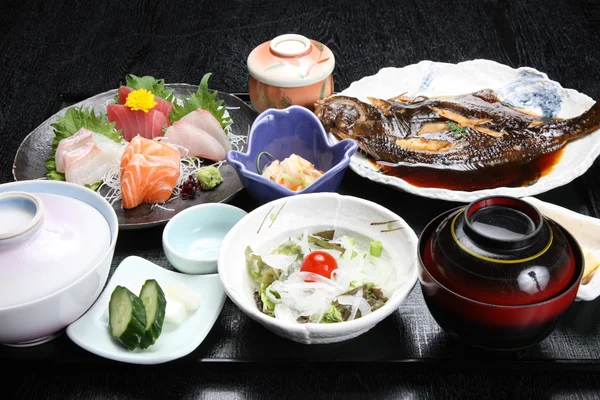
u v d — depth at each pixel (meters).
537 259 0.73
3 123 1.17
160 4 1.43
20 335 0.81
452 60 1.27
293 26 1.36
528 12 1.37
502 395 0.81
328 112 1.03
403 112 1.06
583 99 1.05
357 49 1.30
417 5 1.40
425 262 0.78
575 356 0.82
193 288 0.86
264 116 0.97
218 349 0.83
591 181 0.99
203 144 1.02
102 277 0.83
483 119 1.04
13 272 0.79
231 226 0.93
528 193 0.92
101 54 1.31
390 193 0.99
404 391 0.81
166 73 1.26
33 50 1.32
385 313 0.78
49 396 0.82
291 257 0.86
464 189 0.97
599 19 1.35
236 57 1.29
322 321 0.81
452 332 0.79
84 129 1.02
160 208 0.97
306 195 0.88
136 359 0.80
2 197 0.82
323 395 0.81
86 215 0.85
